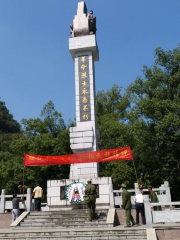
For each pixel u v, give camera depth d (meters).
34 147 28.25
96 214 12.19
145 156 22.70
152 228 9.19
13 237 9.68
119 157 14.88
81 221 11.34
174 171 23.19
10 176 27.80
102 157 15.16
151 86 23.53
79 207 14.39
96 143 16.30
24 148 29.25
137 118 23.52
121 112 32.94
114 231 9.56
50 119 31.23
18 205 13.02
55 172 29.48
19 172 27.17
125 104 32.56
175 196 23.62
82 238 9.32
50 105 31.61
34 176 27.75
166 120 19.78
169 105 20.75
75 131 16.33
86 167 15.47
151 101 21.19
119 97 33.78
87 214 12.23
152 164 23.52
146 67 24.36
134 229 9.51
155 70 23.73
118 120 30.78
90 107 16.89
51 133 30.36
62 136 28.77
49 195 14.71
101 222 11.10
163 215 9.33
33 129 30.95
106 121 29.56
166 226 9.55
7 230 11.04
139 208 11.34
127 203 10.74
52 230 10.30
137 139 22.67
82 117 16.81
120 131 25.03
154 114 21.08
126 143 25.25
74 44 17.75
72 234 9.75
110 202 13.03
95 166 15.43
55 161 15.34
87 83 17.30
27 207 13.67
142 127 22.08
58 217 12.00
